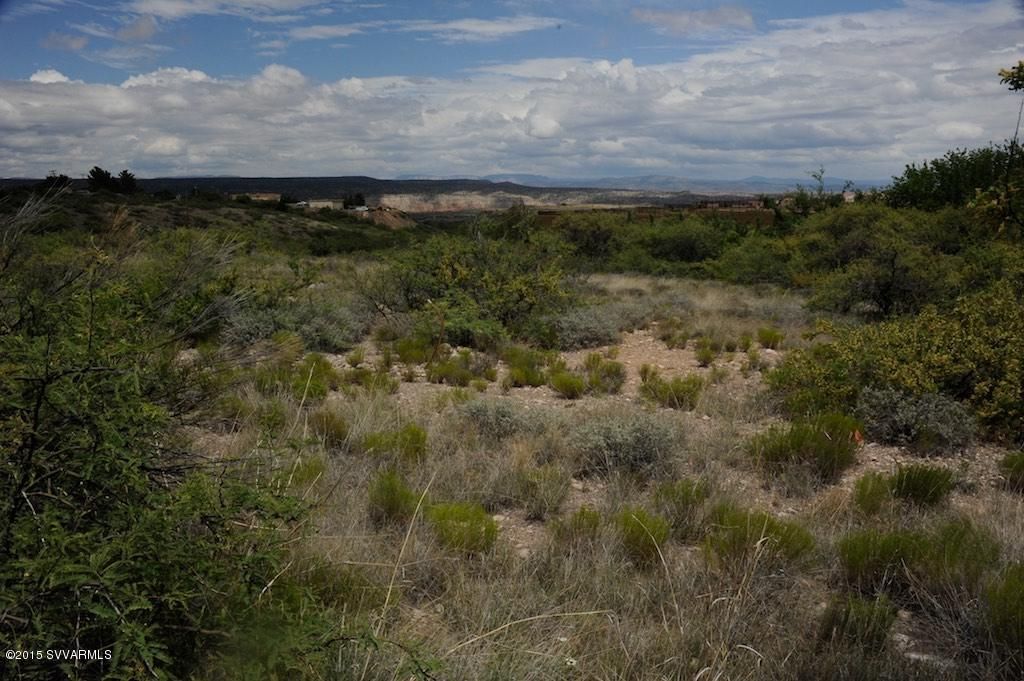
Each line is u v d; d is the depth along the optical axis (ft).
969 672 10.43
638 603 12.07
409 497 15.34
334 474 16.78
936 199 76.07
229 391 11.59
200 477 8.80
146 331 10.57
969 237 57.26
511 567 13.30
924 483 17.56
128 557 7.50
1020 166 34.19
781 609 12.02
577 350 41.06
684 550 14.92
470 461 19.21
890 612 11.78
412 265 46.88
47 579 7.08
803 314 50.29
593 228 100.27
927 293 45.55
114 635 7.41
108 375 8.61
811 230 72.54
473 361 35.09
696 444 21.17
